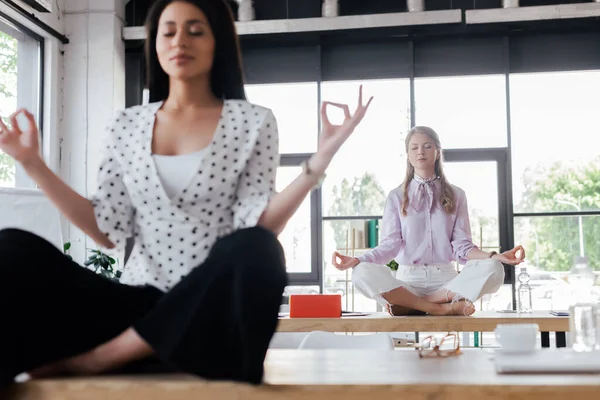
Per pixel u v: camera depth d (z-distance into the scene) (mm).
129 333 1325
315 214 7359
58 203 1532
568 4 6910
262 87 7625
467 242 3479
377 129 7453
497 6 7293
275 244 1286
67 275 1389
